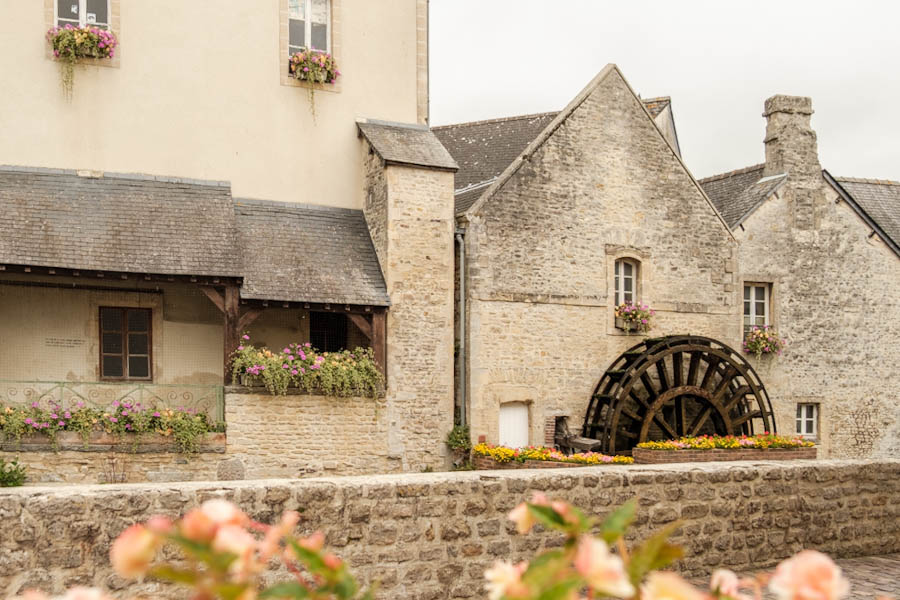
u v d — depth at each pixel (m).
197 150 15.82
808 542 8.70
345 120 16.81
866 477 9.12
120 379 14.88
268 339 15.86
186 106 15.79
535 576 2.17
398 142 16.39
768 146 21.23
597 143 17.97
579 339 17.50
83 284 14.63
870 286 21.11
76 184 14.84
